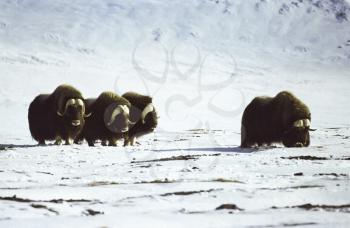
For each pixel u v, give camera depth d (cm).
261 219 2517
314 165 5081
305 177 4197
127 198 3231
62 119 7831
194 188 3650
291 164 5188
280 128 7062
